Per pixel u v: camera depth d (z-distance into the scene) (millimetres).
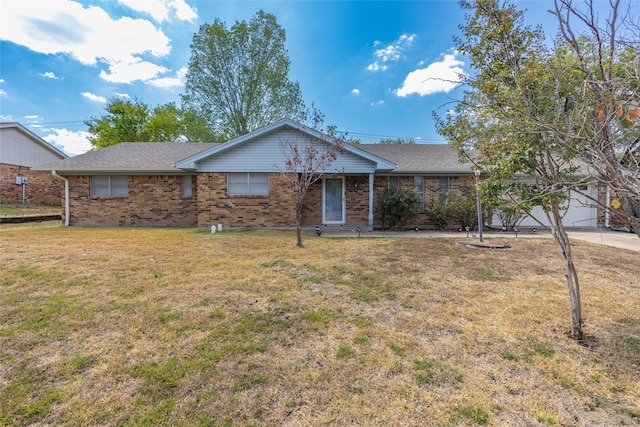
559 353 2510
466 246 7449
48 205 18594
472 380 2154
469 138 5020
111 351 2527
